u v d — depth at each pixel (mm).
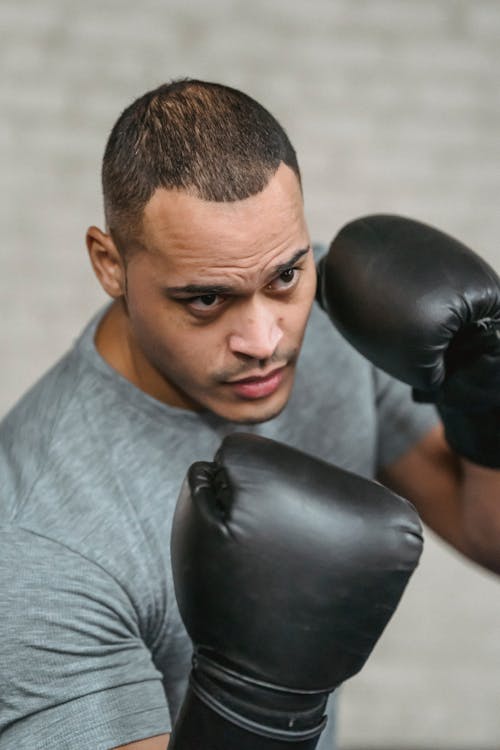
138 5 2957
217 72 2996
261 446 906
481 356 1099
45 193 2984
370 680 3076
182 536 875
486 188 3051
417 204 3053
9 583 1059
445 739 3084
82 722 1039
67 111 2967
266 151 977
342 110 3021
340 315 1103
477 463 1232
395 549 858
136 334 1068
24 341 3012
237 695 858
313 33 2996
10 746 1048
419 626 3070
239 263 955
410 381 1077
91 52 2961
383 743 3084
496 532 1292
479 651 3074
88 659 1062
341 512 858
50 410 1173
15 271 2994
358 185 3043
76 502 1109
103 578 1087
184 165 961
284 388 1066
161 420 1166
